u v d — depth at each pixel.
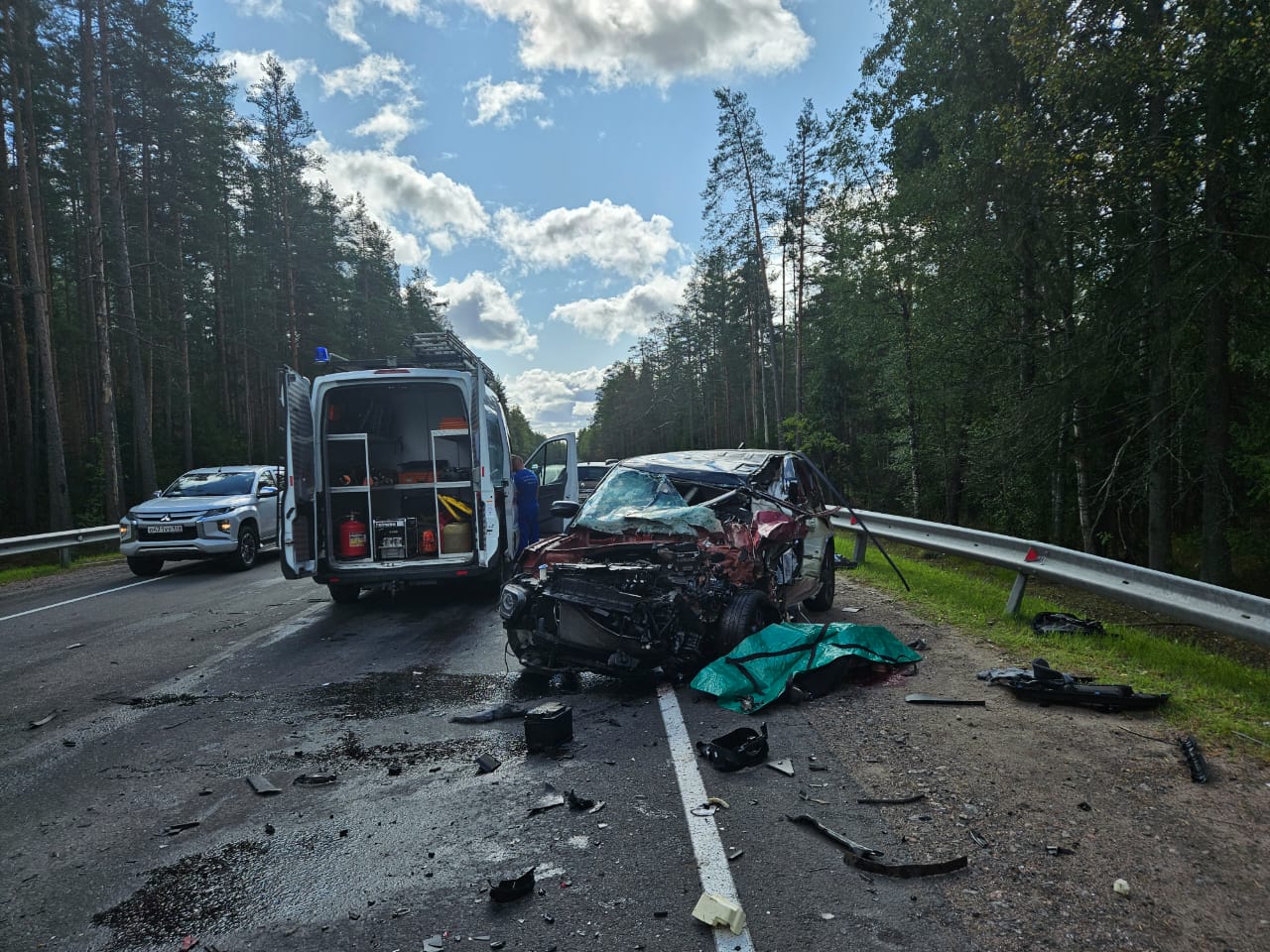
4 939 2.64
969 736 4.27
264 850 3.24
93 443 28.78
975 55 15.41
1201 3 9.73
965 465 20.39
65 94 24.50
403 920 2.67
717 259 34.78
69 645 7.64
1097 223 12.57
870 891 2.75
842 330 27.14
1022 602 8.12
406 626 8.10
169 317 30.59
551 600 5.68
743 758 3.93
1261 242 10.71
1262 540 13.95
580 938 2.52
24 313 28.39
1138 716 4.53
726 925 2.54
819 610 7.92
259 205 35.88
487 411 9.27
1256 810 3.29
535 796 3.69
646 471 7.14
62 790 3.96
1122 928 2.48
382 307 55.41
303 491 8.43
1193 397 12.19
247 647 7.29
